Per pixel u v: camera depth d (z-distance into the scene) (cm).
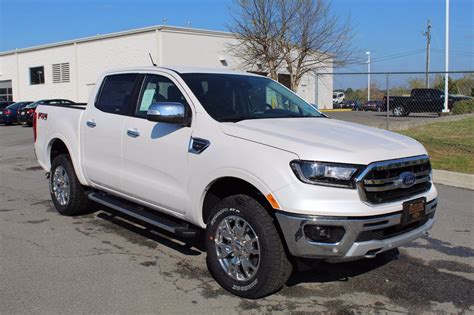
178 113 459
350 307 405
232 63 3450
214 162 429
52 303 405
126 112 552
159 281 453
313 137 411
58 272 472
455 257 528
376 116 3247
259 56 2825
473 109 2747
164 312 391
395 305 410
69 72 3981
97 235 591
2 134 2245
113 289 434
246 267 418
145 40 3259
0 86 4900
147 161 506
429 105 3155
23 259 507
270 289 403
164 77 525
